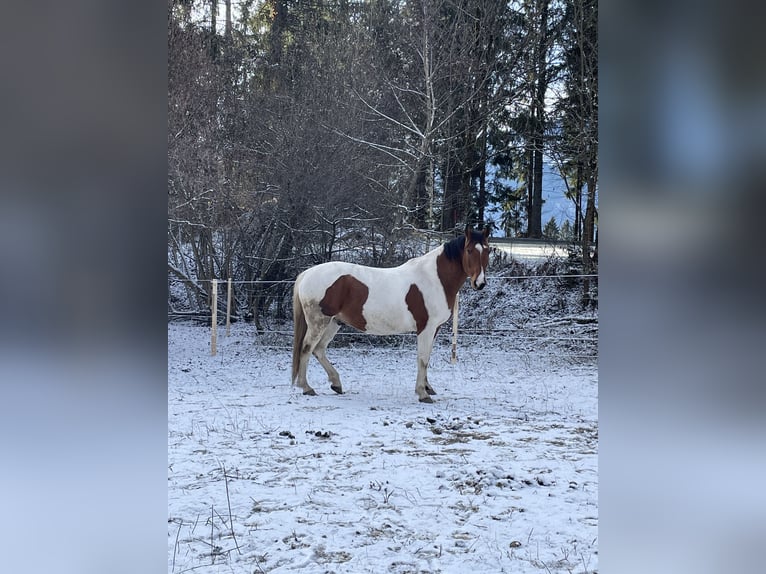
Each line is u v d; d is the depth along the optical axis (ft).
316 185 42.57
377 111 45.01
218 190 42.68
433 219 47.06
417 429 17.95
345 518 10.92
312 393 23.65
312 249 44.29
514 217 56.13
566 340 39.34
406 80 47.39
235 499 11.85
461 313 45.44
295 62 47.55
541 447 16.08
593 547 9.71
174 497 11.94
